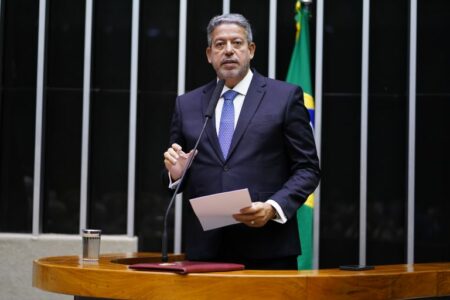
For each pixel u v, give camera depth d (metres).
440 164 8.78
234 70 5.10
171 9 9.04
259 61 8.96
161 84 9.01
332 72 8.93
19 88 8.98
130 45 9.02
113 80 8.99
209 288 3.82
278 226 4.91
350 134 8.88
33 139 8.95
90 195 8.92
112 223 8.90
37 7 9.02
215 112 5.22
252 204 4.48
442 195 8.75
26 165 8.95
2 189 8.95
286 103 5.11
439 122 8.80
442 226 8.73
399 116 8.86
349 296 3.97
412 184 8.55
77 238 8.59
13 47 8.98
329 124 8.91
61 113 8.99
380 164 8.85
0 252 8.60
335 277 3.94
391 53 8.91
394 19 8.91
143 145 8.98
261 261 4.91
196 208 4.30
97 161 8.95
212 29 5.25
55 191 8.93
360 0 8.93
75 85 8.99
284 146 5.13
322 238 8.82
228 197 4.23
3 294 8.59
